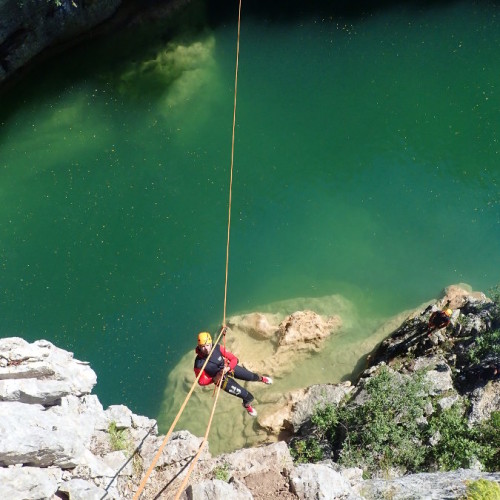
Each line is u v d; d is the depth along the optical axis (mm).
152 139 26062
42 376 11555
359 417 16078
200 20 29141
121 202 24328
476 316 18594
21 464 9758
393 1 28844
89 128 26531
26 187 24688
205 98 27234
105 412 12219
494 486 10148
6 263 22828
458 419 15508
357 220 23656
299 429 17406
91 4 27531
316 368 19906
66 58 28031
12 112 26828
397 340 19203
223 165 25156
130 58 28250
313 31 28828
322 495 10570
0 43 26250
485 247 22594
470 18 28109
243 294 22344
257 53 28594
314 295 21953
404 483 11586
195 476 11359
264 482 11039
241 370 11297
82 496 9844
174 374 20453
